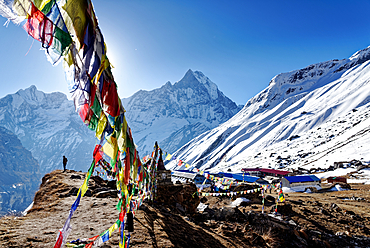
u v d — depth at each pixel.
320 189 53.12
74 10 2.67
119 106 4.45
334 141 130.88
